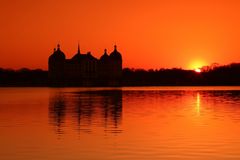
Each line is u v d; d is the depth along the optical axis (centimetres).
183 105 10038
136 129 5394
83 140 4522
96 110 8569
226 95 15812
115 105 10162
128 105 10138
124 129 5406
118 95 16675
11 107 9738
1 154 3781
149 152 3844
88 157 3653
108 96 15788
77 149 4006
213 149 3969
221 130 5247
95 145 4212
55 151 3912
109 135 4881
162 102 11362
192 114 7538
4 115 7525
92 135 4891
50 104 10862
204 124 5900
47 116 7281
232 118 6750
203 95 15950
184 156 3678
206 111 8194
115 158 3609
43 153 3822
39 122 6303
